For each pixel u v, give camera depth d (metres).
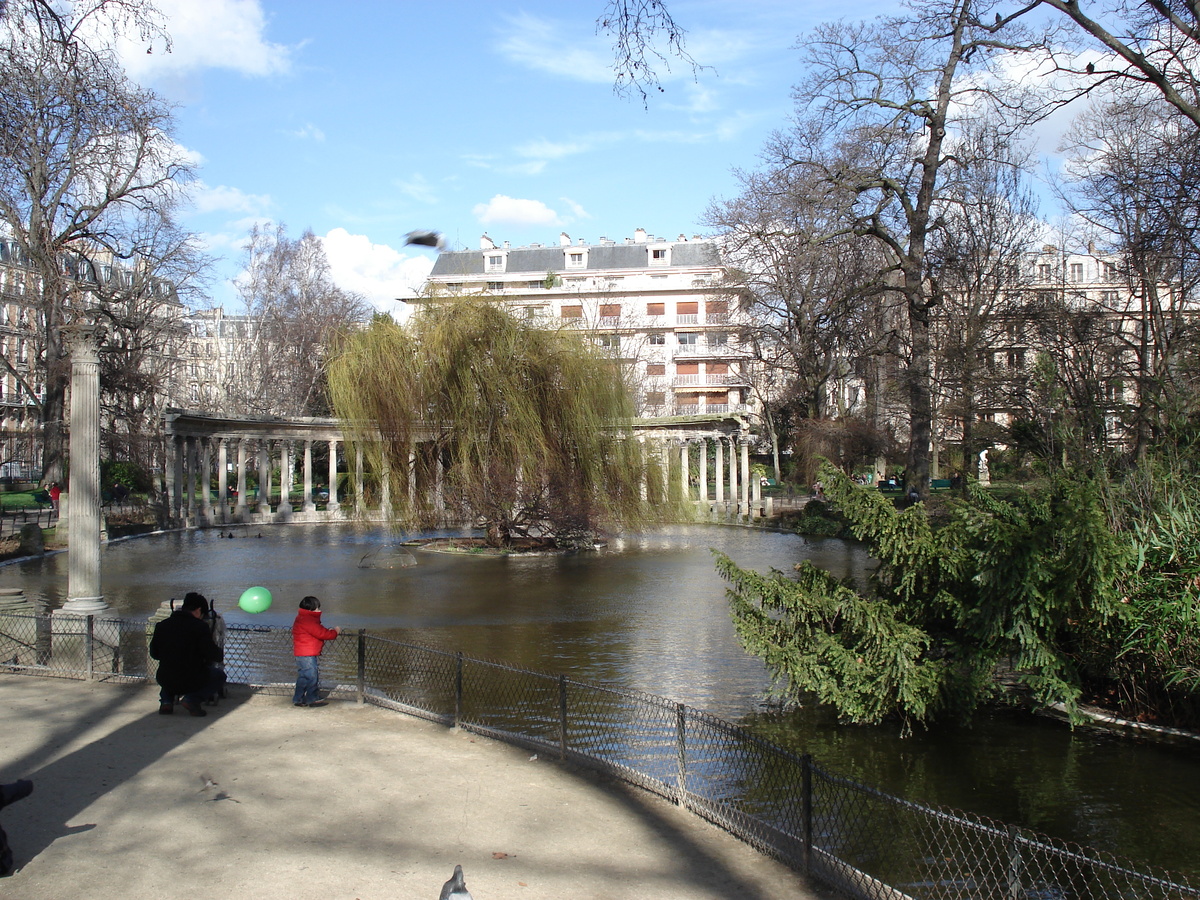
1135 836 8.88
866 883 6.70
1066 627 12.52
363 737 10.38
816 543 38.16
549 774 9.21
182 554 34.16
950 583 12.25
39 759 9.38
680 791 8.41
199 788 8.52
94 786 8.55
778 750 7.42
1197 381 23.48
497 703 12.83
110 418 48.88
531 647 17.05
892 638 11.54
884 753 11.16
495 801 8.34
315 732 10.57
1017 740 11.66
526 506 32.97
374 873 6.70
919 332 35.28
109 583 25.81
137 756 9.53
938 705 11.96
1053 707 12.82
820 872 6.91
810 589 12.95
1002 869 7.46
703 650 16.72
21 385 50.50
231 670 14.66
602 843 7.44
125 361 46.91
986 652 11.77
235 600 22.56
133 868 6.70
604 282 90.69
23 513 43.81
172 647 11.19
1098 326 27.89
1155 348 26.00
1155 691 12.39
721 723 8.29
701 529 46.12
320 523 52.41
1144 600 12.05
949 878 7.97
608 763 9.31
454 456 32.25
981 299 34.31
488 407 31.27
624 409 33.66
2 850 6.54
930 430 39.62
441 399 31.62
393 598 22.92
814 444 52.16
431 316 32.25
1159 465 14.04
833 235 35.00
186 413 47.78
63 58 16.28
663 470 35.25
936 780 10.28
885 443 53.06
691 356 88.50
